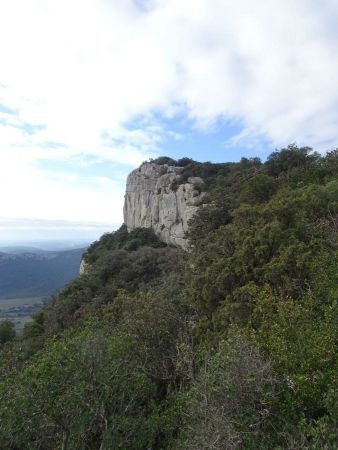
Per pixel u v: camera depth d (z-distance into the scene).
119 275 47.47
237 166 66.44
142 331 15.68
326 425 6.72
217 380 8.50
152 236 70.50
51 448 11.96
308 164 35.69
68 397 10.49
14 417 9.82
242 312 12.93
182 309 17.58
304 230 16.33
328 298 11.30
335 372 7.86
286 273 14.15
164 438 11.90
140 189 80.88
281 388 8.29
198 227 38.50
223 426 7.41
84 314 34.94
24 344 32.28
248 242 16.48
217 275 16.45
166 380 15.32
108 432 10.78
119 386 11.98
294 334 9.57
